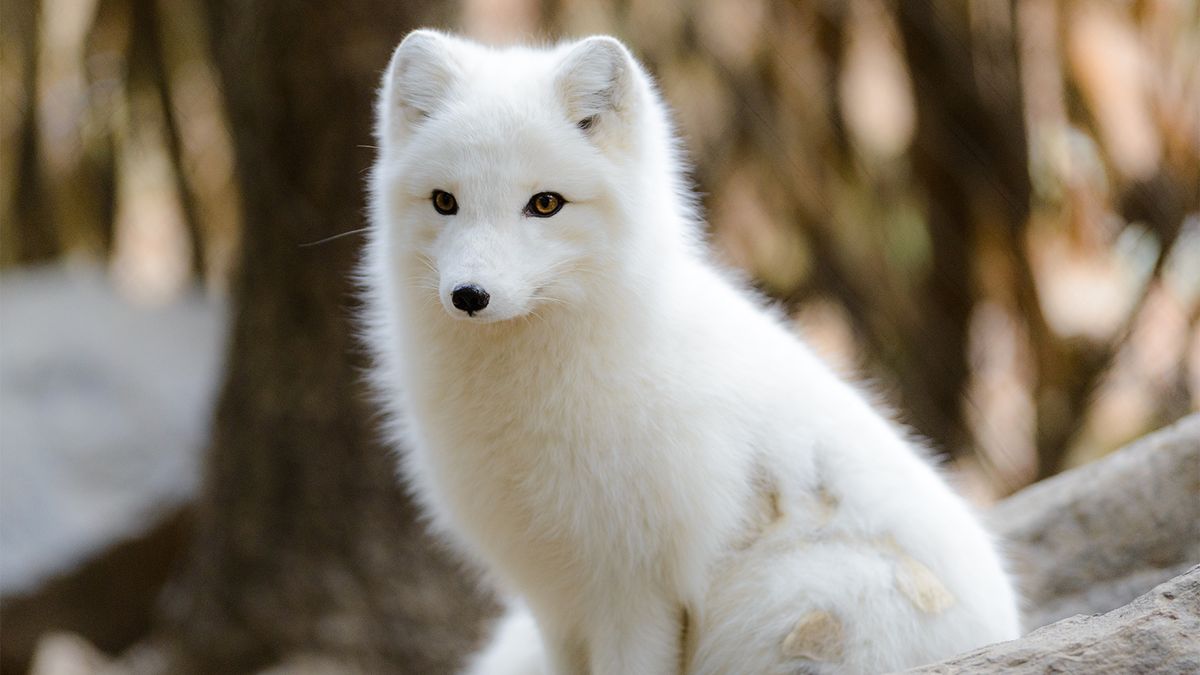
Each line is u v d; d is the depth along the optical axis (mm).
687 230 7301
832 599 6340
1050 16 15375
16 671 14695
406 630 11469
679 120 15602
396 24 11375
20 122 21906
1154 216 15578
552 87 6453
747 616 6488
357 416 11617
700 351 6637
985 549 6824
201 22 17766
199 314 18375
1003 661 5051
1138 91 15547
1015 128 15461
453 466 6816
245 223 12078
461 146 6328
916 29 15406
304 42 11273
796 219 16172
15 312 17672
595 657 6836
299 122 11438
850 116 15992
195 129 20766
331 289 11562
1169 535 8125
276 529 11758
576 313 6445
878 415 7141
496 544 6934
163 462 15312
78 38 21094
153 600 15031
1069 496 8461
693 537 6512
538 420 6508
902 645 6316
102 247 22406
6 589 14172
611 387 6457
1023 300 16000
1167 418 15602
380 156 7059
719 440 6520
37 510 14641
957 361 16172
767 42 15883
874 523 6527
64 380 16172
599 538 6539
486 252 6152
